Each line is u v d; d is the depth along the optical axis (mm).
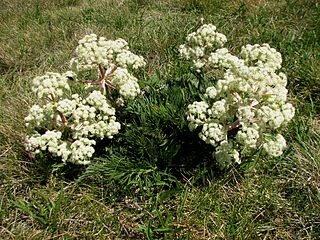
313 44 1058
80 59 684
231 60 656
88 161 644
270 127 634
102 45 682
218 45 714
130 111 764
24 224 650
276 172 710
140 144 708
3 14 1630
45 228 644
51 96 646
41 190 698
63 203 669
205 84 780
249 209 646
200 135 622
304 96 898
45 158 714
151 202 672
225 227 624
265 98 621
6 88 987
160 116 738
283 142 613
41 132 743
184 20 1321
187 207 666
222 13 1371
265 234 625
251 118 607
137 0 1563
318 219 631
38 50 1222
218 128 610
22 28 1439
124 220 657
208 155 715
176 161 712
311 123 805
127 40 1186
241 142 603
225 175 677
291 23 1215
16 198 695
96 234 631
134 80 713
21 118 827
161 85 848
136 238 633
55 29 1337
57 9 1646
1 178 721
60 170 719
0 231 641
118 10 1478
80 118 664
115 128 659
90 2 1670
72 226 646
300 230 619
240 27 1214
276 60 651
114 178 683
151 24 1309
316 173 682
